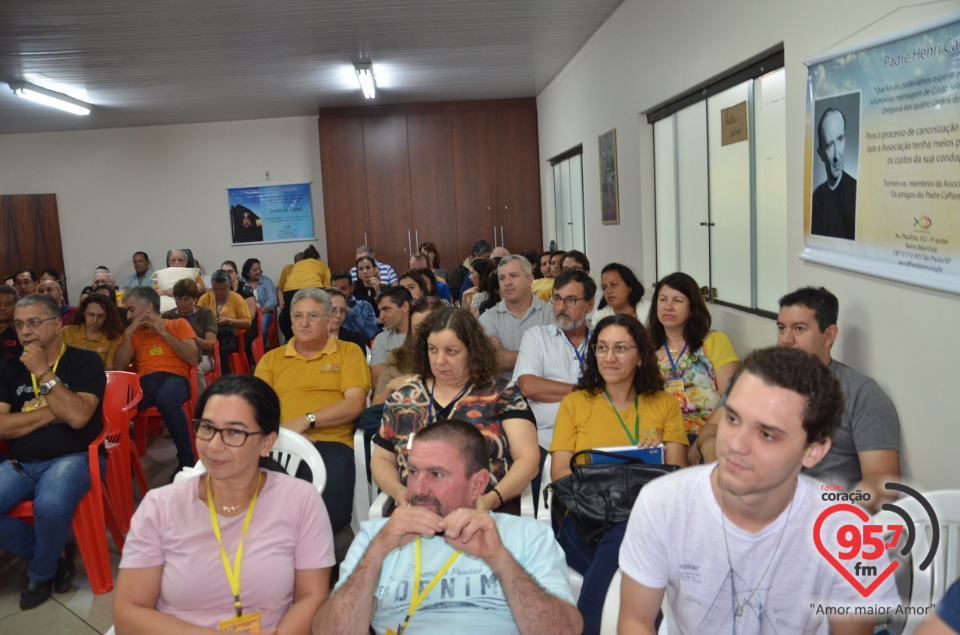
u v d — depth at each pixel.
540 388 3.36
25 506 3.25
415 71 8.28
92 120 10.30
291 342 3.66
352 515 3.35
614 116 6.47
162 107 9.65
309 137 11.39
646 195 5.85
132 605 1.91
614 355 2.69
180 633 1.84
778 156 3.79
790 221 3.49
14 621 3.11
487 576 1.82
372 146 10.64
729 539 1.42
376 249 10.80
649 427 2.73
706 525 1.44
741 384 1.31
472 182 10.76
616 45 6.28
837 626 1.43
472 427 1.90
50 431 3.33
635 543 1.51
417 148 10.68
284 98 9.62
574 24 6.63
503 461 2.67
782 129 3.72
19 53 6.43
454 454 1.83
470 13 6.07
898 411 2.67
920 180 2.38
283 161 11.42
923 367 2.50
